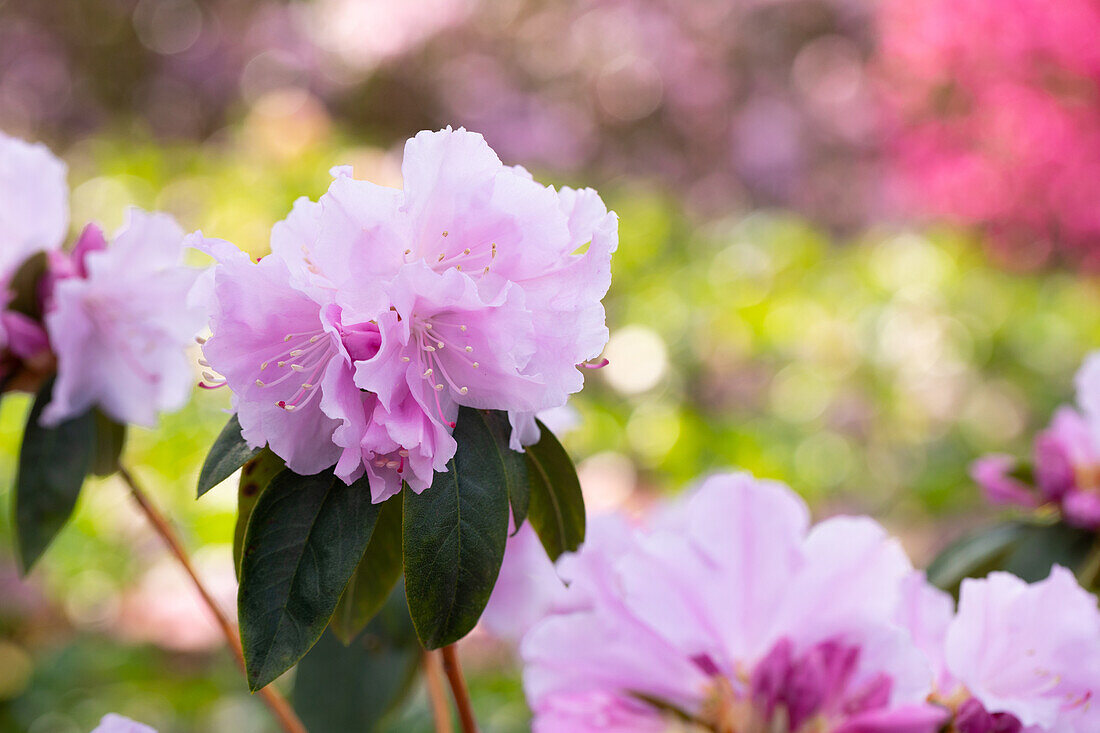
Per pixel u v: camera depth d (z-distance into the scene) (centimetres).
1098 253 356
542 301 51
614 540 63
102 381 67
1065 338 248
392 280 50
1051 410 235
